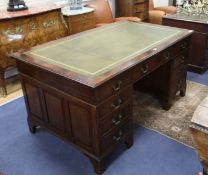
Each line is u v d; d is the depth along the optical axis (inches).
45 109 80.9
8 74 134.0
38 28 117.4
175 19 127.5
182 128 91.4
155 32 96.8
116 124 73.6
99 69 68.3
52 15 121.9
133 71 73.5
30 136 90.7
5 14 110.5
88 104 65.8
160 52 81.2
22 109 106.7
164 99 100.8
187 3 135.8
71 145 79.3
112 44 85.7
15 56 79.0
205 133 35.4
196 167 75.4
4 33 107.7
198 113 36.6
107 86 65.6
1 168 77.7
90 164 78.0
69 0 140.9
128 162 78.0
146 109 103.0
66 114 74.2
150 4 178.7
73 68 69.4
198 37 123.3
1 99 114.9
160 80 100.3
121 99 72.4
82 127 71.4
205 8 130.8
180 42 93.6
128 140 81.6
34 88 80.5
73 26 134.4
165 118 97.2
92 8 143.7
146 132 90.2
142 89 109.7
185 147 82.8
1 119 100.4
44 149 84.5
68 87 68.4
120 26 105.7
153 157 79.6
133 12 167.8
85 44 86.6
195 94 112.3
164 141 85.8
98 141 69.1
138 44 85.0
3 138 90.1
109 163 77.7
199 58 127.1
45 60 75.0
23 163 79.4
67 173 75.2
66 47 84.4
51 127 82.7
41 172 75.9
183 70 103.5
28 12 114.1
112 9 180.2
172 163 77.2
